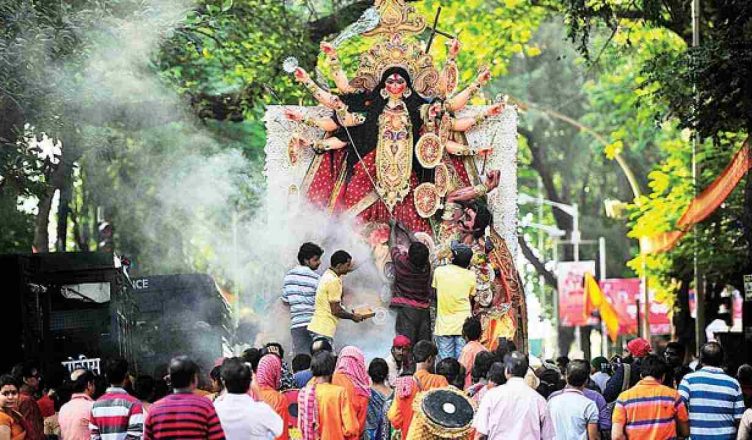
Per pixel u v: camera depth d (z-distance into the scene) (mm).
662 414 15617
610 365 20453
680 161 40219
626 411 15672
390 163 24453
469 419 14625
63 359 22844
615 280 49969
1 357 21188
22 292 21312
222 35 31094
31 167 24109
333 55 24547
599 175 66375
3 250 33000
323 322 21719
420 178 24594
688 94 27391
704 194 31047
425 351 16188
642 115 43406
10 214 32219
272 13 32562
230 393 13531
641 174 61500
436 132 24625
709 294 39000
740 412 16359
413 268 22750
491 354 16781
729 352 25938
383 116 24484
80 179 40562
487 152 24812
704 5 31719
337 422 15328
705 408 16297
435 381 16078
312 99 32500
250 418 13406
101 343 23125
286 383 18000
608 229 67000
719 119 26078
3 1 21828
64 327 22984
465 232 24391
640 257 39406
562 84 62812
